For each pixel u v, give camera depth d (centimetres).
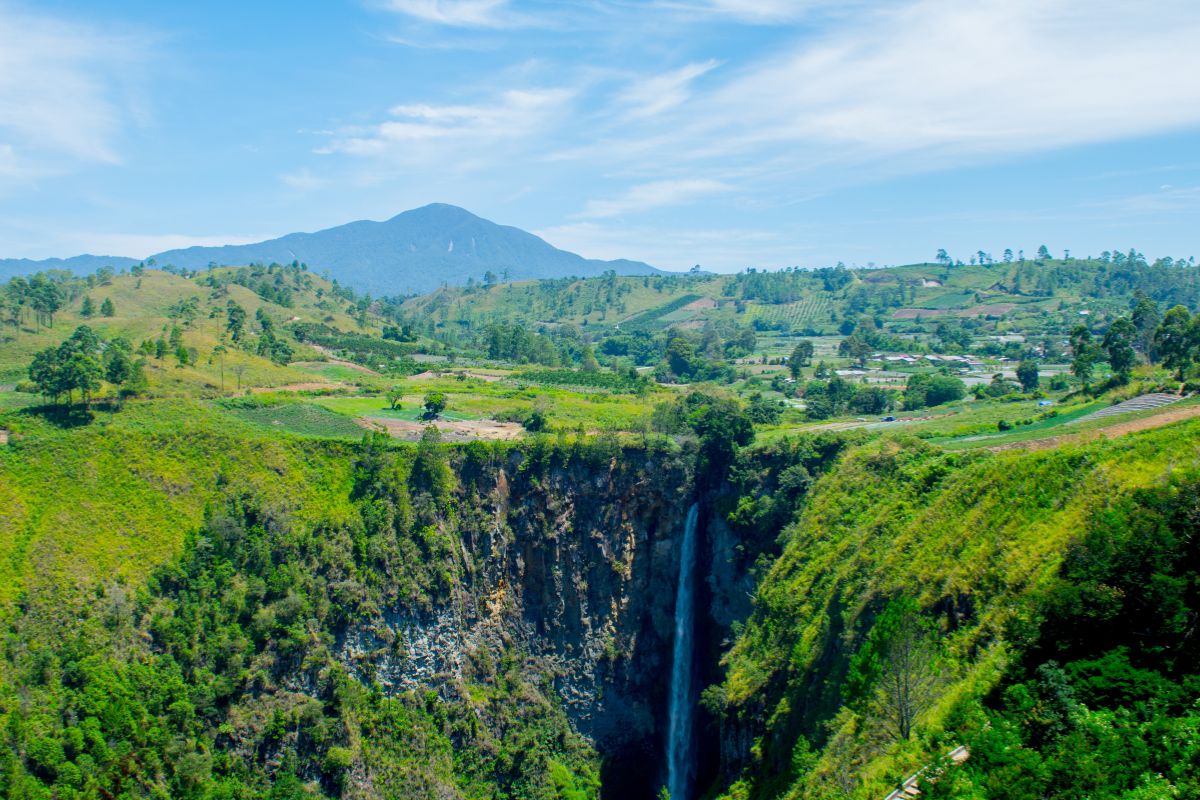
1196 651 3778
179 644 7569
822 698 6381
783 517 9369
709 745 9256
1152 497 4303
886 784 4366
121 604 7500
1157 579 3888
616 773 9969
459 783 8850
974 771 3706
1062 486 5497
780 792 6100
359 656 8606
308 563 8744
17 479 8138
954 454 7319
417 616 9075
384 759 8331
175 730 7188
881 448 8581
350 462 9694
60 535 7781
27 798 6084
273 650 8031
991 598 5147
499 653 9812
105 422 9525
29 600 7125
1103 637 4100
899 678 4750
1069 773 3403
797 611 7712
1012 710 3969
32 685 6669
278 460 9481
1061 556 4722
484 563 9875
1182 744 3366
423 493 9650
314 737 7850
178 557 8138
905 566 6347
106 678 6969
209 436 9450
